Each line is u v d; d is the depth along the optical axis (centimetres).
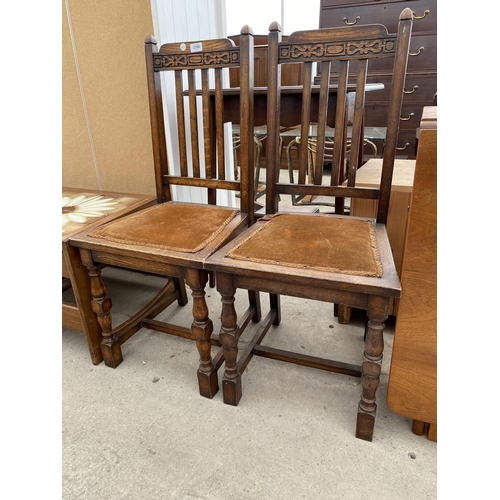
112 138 177
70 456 99
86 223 128
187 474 94
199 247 104
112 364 132
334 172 119
